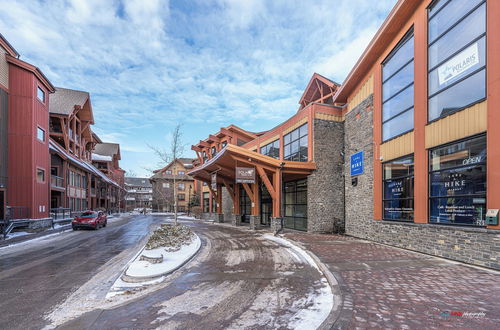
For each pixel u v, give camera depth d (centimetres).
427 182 936
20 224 1800
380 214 1202
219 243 1262
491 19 711
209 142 3666
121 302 527
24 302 531
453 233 820
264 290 574
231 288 592
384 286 573
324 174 1653
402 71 1101
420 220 953
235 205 2414
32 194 1903
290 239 1305
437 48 911
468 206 778
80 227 2005
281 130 2072
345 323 407
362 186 1370
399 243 1063
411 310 449
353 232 1442
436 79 911
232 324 417
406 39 1084
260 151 2458
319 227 1609
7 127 1842
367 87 1370
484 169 729
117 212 5650
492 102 701
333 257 865
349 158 1540
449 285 575
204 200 3691
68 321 439
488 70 714
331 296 530
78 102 3331
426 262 789
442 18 892
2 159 1784
